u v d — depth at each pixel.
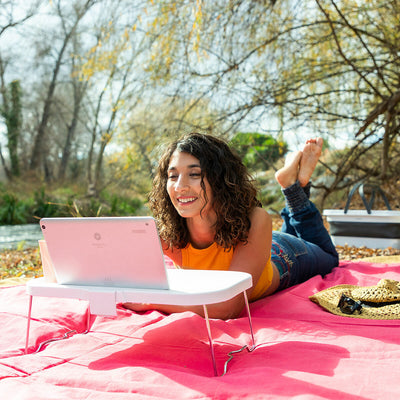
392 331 1.68
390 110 5.80
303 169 2.88
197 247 2.12
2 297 2.38
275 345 1.53
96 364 1.43
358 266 3.00
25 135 21.25
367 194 7.36
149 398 1.11
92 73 7.03
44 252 1.67
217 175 1.90
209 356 1.50
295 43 6.55
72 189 17.95
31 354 1.54
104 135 7.85
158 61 6.62
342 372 1.27
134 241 1.43
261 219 2.03
